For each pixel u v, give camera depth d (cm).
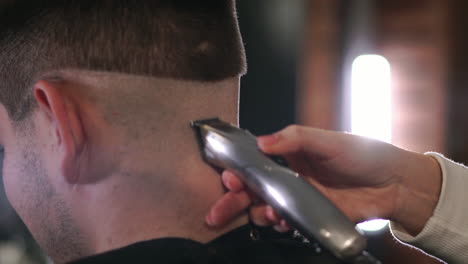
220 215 80
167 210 79
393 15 317
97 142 78
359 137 96
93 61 77
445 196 102
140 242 76
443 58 311
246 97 303
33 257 256
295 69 304
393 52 317
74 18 78
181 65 78
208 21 80
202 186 80
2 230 256
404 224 105
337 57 317
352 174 98
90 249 82
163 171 79
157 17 78
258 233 85
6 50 81
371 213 101
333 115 316
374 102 314
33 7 79
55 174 81
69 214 82
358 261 71
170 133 79
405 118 316
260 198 82
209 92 81
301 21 304
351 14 317
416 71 315
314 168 97
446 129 312
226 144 77
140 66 77
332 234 71
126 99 78
